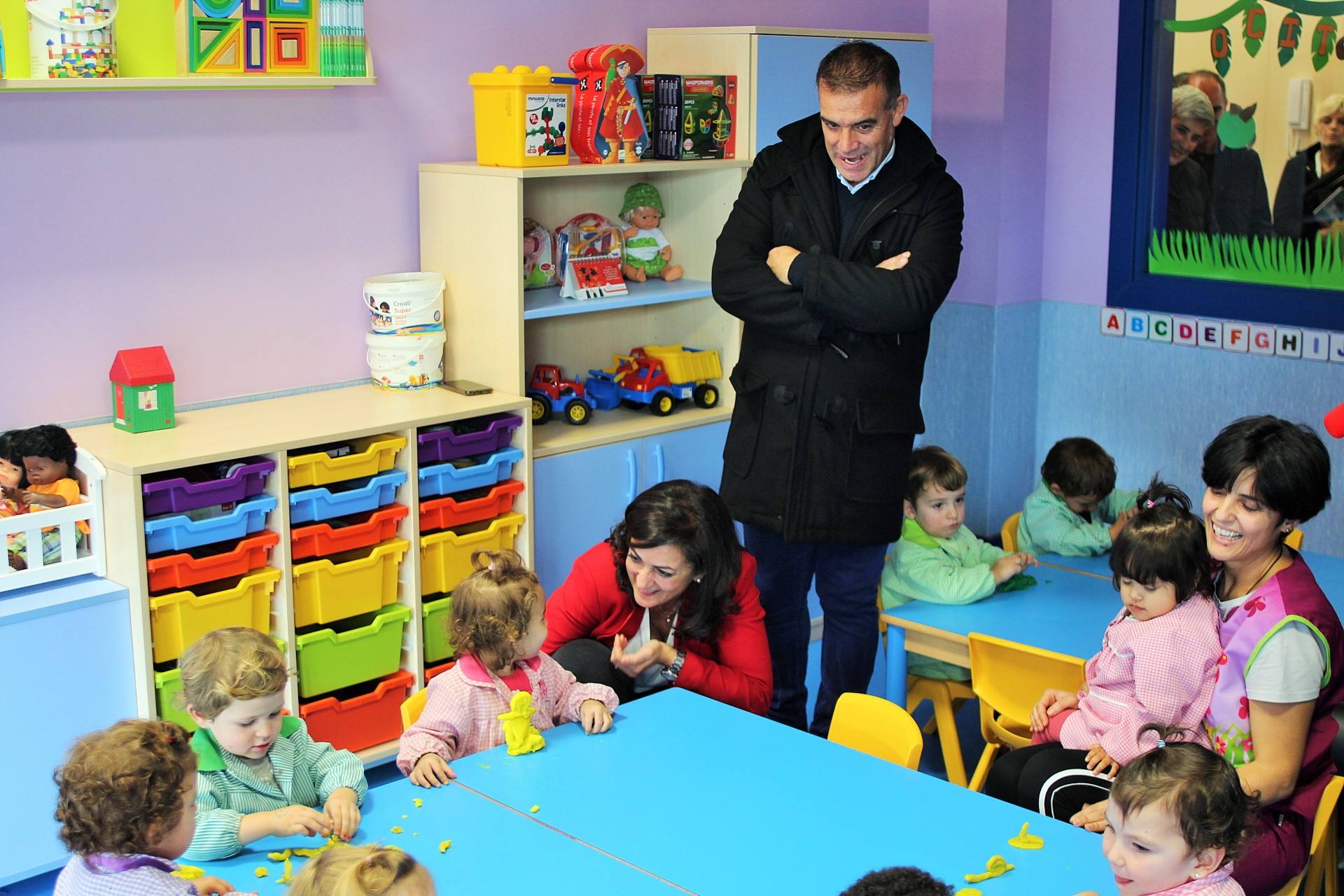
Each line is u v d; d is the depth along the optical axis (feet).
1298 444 6.47
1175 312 13.56
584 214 11.27
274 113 9.75
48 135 8.78
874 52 8.16
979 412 14.35
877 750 6.68
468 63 10.71
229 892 5.06
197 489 8.43
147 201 9.28
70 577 8.39
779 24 12.66
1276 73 12.50
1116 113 13.56
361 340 10.57
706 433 11.34
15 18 8.50
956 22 13.73
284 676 5.85
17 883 8.41
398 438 9.37
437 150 10.71
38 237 8.85
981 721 8.80
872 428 8.72
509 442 10.14
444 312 10.55
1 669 7.80
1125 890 5.13
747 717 6.79
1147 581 6.97
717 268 8.98
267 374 10.07
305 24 9.46
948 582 9.29
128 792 4.74
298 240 10.05
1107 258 14.01
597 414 11.39
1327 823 6.68
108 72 8.64
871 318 8.27
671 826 5.65
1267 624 6.56
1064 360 14.55
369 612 9.56
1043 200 14.37
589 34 11.39
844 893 4.23
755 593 7.86
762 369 8.96
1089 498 10.36
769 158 9.00
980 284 14.10
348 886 4.14
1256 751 6.55
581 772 6.15
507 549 10.14
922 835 5.58
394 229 10.59
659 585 7.15
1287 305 12.76
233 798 5.86
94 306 9.16
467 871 5.29
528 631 6.59
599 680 7.33
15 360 8.87
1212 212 13.17
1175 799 4.98
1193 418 13.64
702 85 10.71
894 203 8.55
